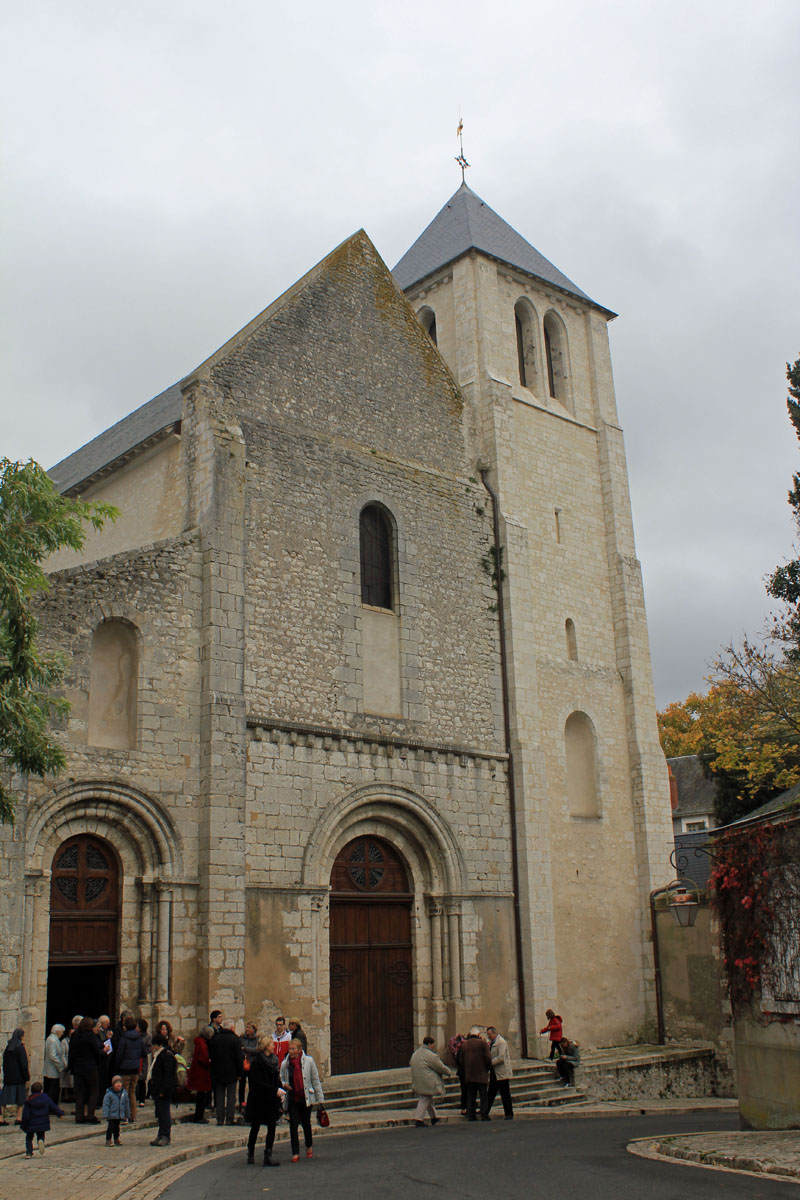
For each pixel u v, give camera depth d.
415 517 25.06
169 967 18.50
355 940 22.00
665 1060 24.34
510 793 25.00
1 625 13.51
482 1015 22.97
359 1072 21.33
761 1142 13.14
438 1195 10.52
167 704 19.70
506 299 30.27
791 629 30.36
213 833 19.39
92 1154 13.71
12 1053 15.80
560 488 29.55
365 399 24.95
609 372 32.12
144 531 22.80
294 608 22.02
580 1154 13.34
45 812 17.67
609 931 26.52
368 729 22.59
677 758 57.84
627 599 29.50
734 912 16.17
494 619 26.06
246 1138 15.62
